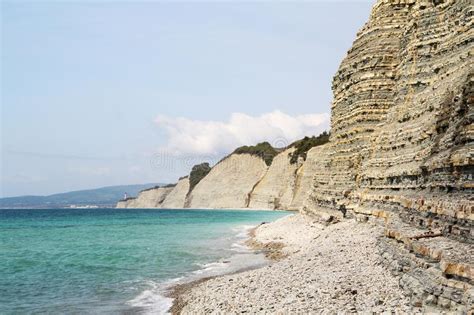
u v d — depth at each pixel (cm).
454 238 1725
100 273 3441
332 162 4859
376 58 4253
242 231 6856
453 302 1338
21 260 4081
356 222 3647
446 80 2717
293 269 2591
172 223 9225
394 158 3194
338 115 4819
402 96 3447
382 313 1548
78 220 11300
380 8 4384
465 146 1939
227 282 2639
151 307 2438
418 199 2183
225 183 17262
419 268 1602
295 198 12612
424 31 3272
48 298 2677
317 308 1745
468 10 2669
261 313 1848
